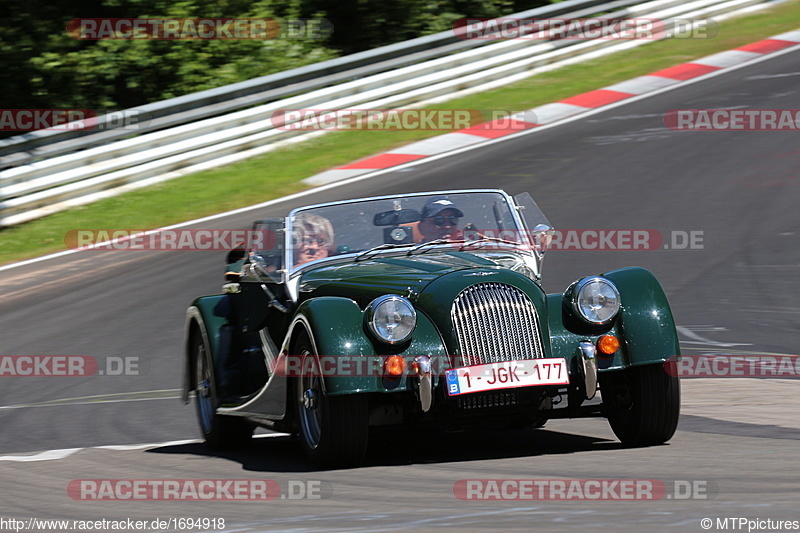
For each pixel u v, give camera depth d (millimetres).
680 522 13914
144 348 36938
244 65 82750
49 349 37625
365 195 54594
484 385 19578
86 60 77688
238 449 25203
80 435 27312
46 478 21172
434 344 19984
